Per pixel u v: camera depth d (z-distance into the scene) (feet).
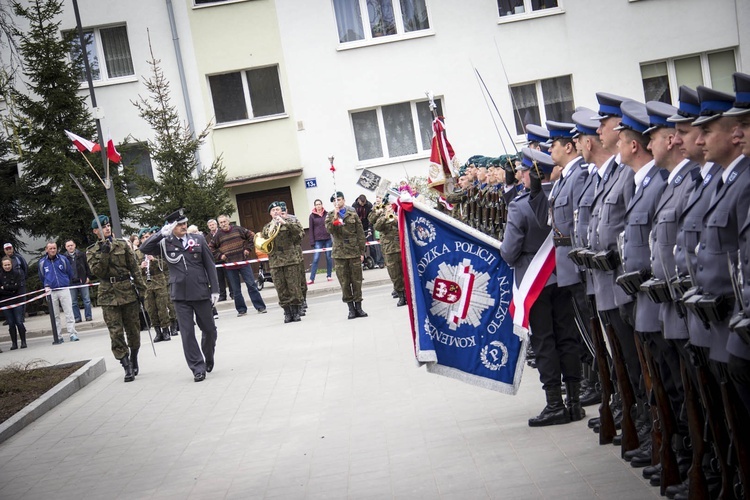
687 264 17.28
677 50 93.71
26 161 87.30
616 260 21.88
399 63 93.61
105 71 93.76
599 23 93.61
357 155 94.38
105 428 35.40
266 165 93.97
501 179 39.24
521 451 24.45
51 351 63.16
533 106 94.63
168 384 43.14
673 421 19.25
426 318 28.43
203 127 93.61
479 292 28.25
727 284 16.37
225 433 31.94
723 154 16.46
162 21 93.25
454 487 22.36
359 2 93.61
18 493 27.58
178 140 87.51
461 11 93.20
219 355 49.60
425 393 33.81
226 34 93.20
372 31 93.91
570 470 22.16
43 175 87.97
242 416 34.30
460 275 28.27
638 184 20.76
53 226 87.04
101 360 50.29
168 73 93.61
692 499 17.65
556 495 20.54
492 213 39.93
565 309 26.63
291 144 94.02
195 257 43.19
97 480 27.96
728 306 16.31
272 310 70.03
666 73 94.89
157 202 86.63
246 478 26.02
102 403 40.68
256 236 59.72
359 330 51.88
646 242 20.21
